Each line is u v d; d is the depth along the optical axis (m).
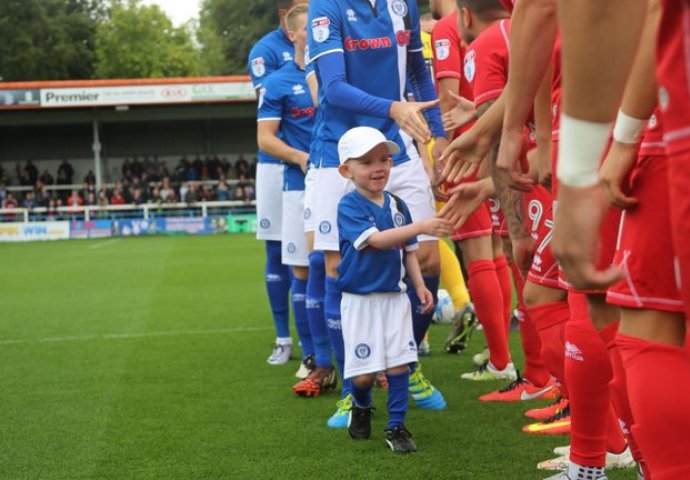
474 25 4.03
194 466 3.68
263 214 6.36
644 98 2.04
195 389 5.33
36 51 51.91
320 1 4.46
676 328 2.05
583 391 2.85
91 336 7.76
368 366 3.88
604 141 1.57
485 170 3.86
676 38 1.47
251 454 3.84
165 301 10.45
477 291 5.23
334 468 3.58
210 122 36.03
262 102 6.13
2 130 35.44
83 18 54.28
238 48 63.25
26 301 10.84
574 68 1.54
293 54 6.66
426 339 6.56
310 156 4.92
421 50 4.91
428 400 4.65
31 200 31.45
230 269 14.99
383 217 3.93
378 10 4.59
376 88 4.59
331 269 4.56
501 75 3.77
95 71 53.78
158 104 32.50
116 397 5.13
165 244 23.61
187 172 33.66
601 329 2.65
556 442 3.89
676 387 1.97
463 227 5.16
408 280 4.55
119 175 35.91
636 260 2.07
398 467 3.57
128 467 3.70
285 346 6.32
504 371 5.34
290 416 4.57
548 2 2.55
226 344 7.15
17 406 4.95
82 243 25.66
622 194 2.11
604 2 1.49
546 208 3.37
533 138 3.54
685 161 1.47
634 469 3.43
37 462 3.81
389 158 3.96
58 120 33.06
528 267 3.54
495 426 4.22
